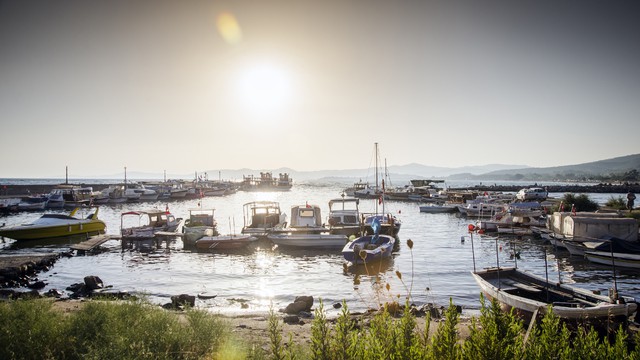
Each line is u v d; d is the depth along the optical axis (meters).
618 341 4.67
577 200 45.09
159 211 37.34
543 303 11.63
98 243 31.27
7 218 55.91
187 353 7.24
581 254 26.80
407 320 4.99
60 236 35.97
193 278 21.98
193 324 8.48
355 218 35.91
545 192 71.94
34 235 34.66
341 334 4.66
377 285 19.08
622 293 19.11
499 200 67.19
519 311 12.14
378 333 5.07
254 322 13.62
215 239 30.30
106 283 20.88
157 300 17.62
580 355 4.59
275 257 28.28
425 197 89.50
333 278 21.81
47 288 19.83
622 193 117.00
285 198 106.38
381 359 4.48
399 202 88.75
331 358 4.60
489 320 4.68
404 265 25.36
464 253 29.67
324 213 59.81
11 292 17.59
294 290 19.33
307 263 26.16
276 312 15.29
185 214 61.75
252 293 18.86
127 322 8.41
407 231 42.97
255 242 33.06
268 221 37.31
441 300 17.33
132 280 21.53
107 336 7.47
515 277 15.44
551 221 33.38
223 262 26.55
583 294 12.45
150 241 34.56
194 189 102.00
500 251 29.91
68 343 7.54
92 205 72.44
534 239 35.47
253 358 7.41
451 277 21.81
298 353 6.12
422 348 4.91
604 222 26.61
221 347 7.77
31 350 7.05
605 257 24.50
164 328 8.08
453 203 68.25
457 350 4.62
